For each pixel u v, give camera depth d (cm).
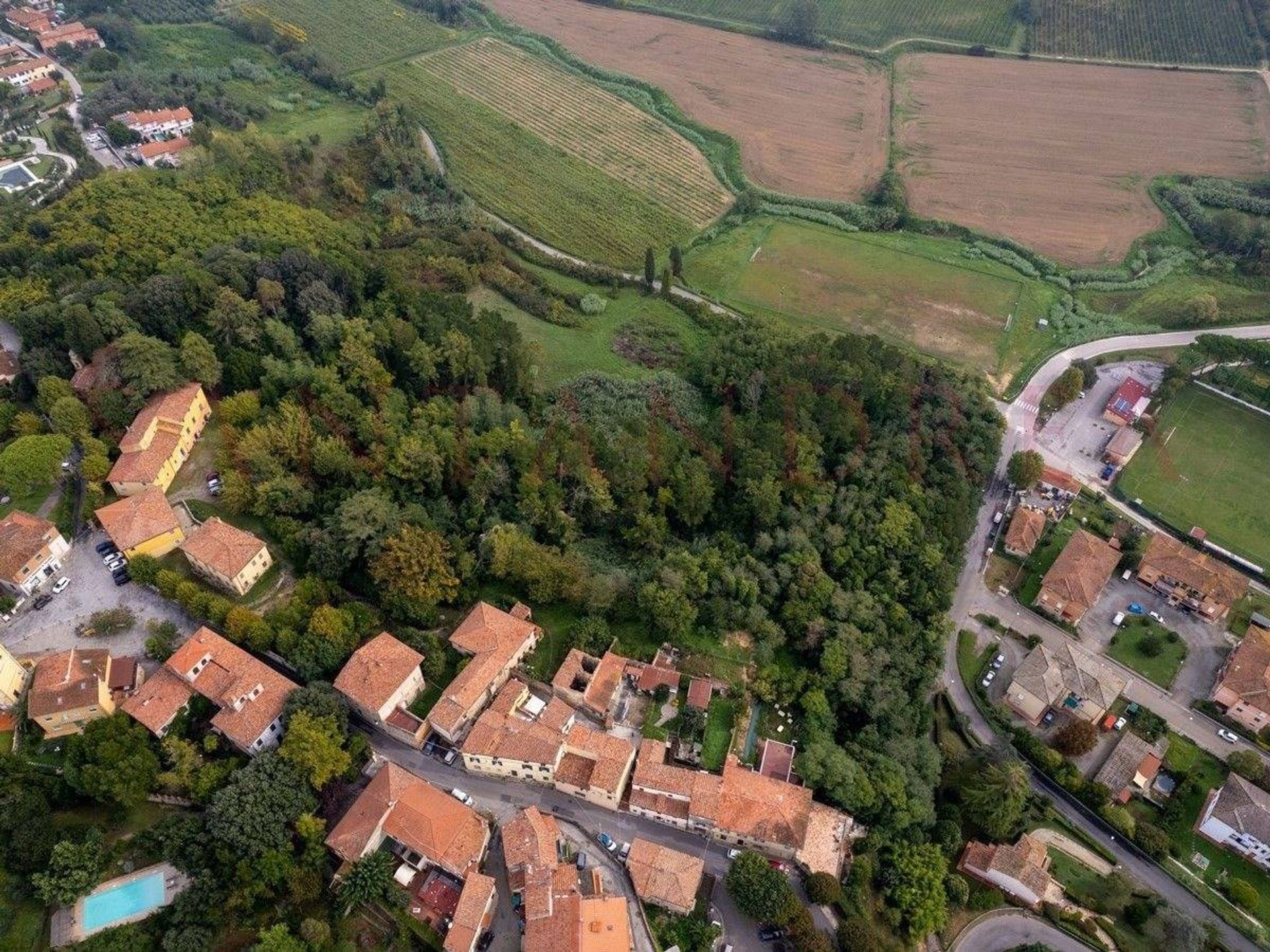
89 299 16600
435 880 10781
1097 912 12388
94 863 9912
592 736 12188
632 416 19062
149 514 13588
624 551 15462
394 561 13200
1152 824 13512
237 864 10119
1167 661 16000
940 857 12062
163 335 16525
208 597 12619
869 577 15800
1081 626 16638
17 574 12812
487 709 12356
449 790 12006
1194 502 19175
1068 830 13400
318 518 14288
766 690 13350
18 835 9881
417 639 13050
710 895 11319
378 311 18700
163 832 10319
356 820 10875
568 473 15825
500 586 14388
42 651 12431
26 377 15775
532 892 10475
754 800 11638
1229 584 16488
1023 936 11994
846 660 13975
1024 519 18138
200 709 11719
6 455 13912
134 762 10600
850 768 12319
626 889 11162
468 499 15200
